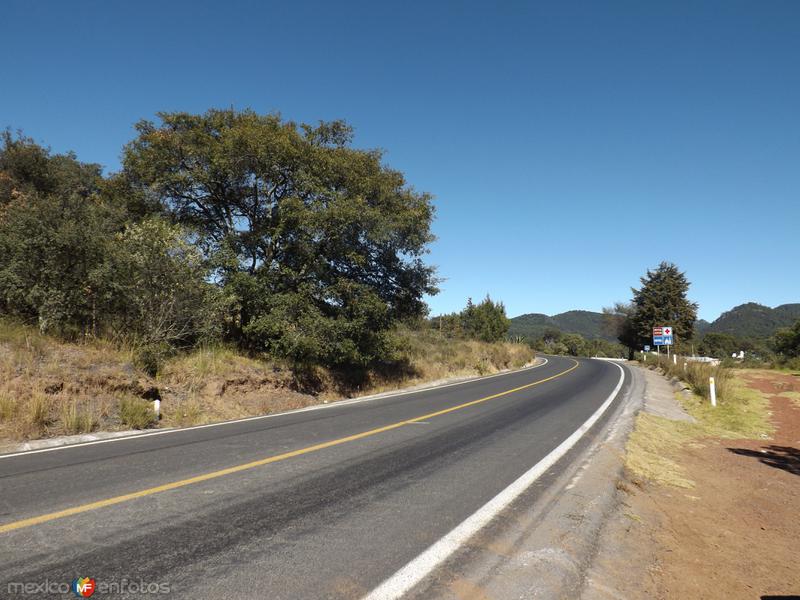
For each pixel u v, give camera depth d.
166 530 4.34
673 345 49.41
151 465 6.65
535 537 4.47
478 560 3.95
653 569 4.26
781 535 5.39
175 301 14.14
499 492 5.74
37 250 12.58
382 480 6.11
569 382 22.36
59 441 8.38
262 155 16.47
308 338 16.20
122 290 13.44
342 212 16.66
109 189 18.44
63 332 12.67
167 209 18.53
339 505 5.13
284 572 3.60
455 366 28.62
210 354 14.75
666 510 5.90
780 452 9.63
